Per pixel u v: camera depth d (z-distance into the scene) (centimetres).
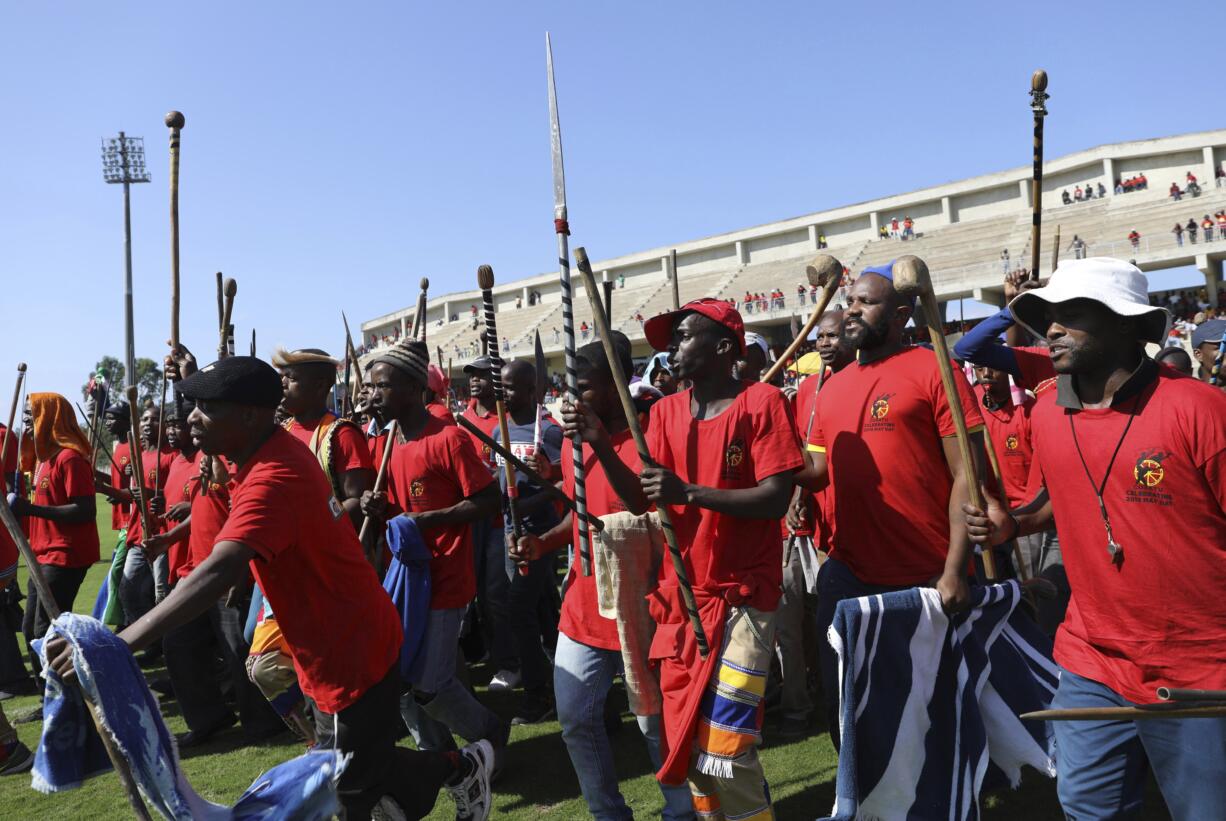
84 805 487
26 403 706
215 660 595
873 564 382
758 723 335
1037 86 423
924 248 4962
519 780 486
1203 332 647
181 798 270
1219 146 4362
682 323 362
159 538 520
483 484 473
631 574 370
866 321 380
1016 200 5094
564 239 349
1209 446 256
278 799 301
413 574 444
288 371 503
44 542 685
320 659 333
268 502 306
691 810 380
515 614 575
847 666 320
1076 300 272
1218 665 261
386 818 368
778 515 339
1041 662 349
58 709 271
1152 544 266
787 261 5622
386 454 487
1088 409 279
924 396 368
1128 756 285
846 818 315
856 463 384
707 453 357
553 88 345
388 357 484
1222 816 261
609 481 368
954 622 335
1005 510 341
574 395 359
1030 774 466
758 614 339
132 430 524
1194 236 3709
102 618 670
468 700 468
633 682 372
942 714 330
